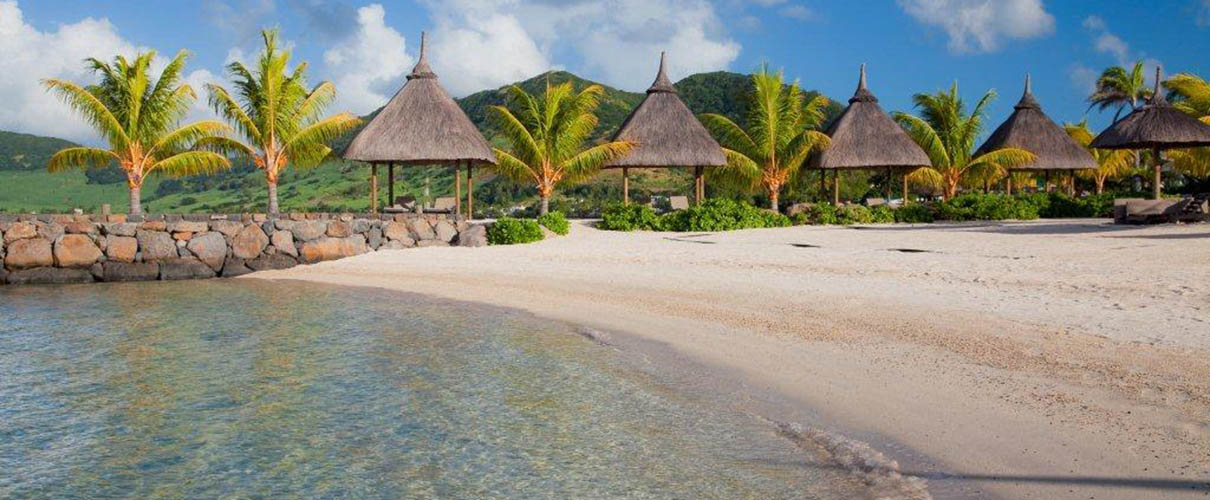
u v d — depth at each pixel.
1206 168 38.31
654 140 31.58
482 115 110.88
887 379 8.12
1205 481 5.19
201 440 7.42
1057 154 38.88
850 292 13.35
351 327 13.01
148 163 27.66
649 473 6.14
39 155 121.62
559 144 30.44
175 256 22.34
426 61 29.62
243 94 28.55
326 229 23.91
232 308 15.53
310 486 6.28
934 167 38.06
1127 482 5.25
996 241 20.52
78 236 21.66
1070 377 7.68
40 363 10.63
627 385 8.66
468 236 24.67
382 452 6.97
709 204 29.39
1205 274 13.20
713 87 99.94
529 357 10.28
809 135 32.62
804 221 30.98
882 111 35.81
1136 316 10.25
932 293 12.82
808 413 7.27
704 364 9.34
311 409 8.29
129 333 12.83
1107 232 22.14
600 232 27.69
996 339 9.41
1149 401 6.82
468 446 7.02
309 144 29.39
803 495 5.51
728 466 6.16
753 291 14.14
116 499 6.15
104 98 27.16
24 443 7.44
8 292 19.11
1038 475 5.49
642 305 13.63
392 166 29.62
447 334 12.11
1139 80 53.00
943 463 5.86
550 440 7.05
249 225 23.16
